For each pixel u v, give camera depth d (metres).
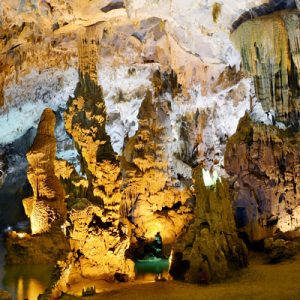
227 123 15.09
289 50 10.91
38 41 11.65
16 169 17.69
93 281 8.43
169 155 13.79
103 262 8.67
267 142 11.77
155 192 12.92
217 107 15.09
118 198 9.23
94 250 8.53
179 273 9.05
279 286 7.53
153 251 12.38
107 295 7.54
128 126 15.88
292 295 6.91
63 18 10.82
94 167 9.22
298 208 11.02
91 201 9.08
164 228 12.58
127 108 15.36
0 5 9.88
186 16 11.61
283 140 11.45
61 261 8.09
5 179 17.86
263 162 11.70
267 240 10.62
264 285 7.68
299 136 11.20
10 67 11.89
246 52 11.44
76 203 8.64
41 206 10.83
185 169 14.52
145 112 13.38
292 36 10.66
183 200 13.28
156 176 12.98
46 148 11.01
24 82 13.41
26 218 17.59
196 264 8.45
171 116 14.73
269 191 11.48
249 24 11.16
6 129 15.77
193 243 8.78
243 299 6.90
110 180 9.12
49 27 11.11
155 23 12.27
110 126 15.64
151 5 10.88
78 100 9.80
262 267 9.16
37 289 8.33
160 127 13.53
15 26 10.77
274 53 10.98
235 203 12.27
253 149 11.96
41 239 10.73
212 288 7.77
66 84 14.30
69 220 8.66
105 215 8.91
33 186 10.98
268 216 11.48
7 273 9.73
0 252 12.09
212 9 11.23
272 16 10.87
